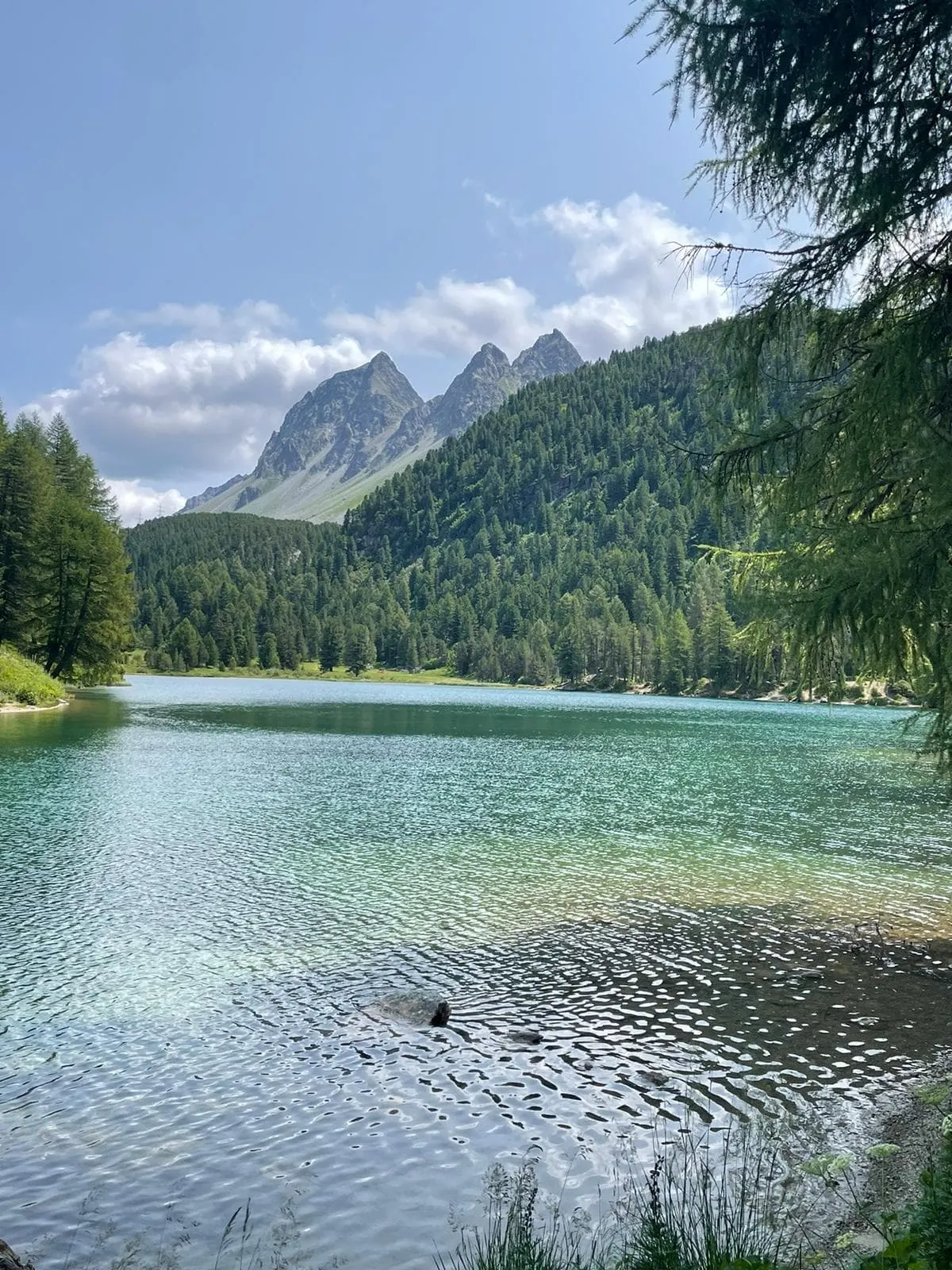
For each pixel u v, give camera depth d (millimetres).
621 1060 9859
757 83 6422
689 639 146000
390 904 16516
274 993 11961
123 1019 11008
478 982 12445
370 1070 9633
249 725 59000
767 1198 6973
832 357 7637
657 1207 5820
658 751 48719
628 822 25703
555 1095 9008
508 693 146875
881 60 6258
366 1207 7043
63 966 12875
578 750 48344
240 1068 9672
